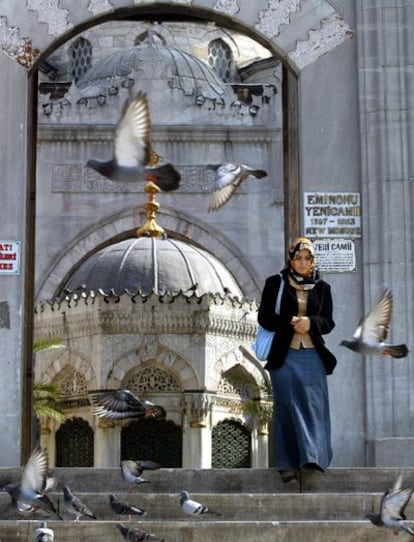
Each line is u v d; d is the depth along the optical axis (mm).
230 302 30859
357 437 17578
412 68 18219
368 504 14492
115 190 45500
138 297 30422
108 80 48875
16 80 18219
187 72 50000
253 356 31312
